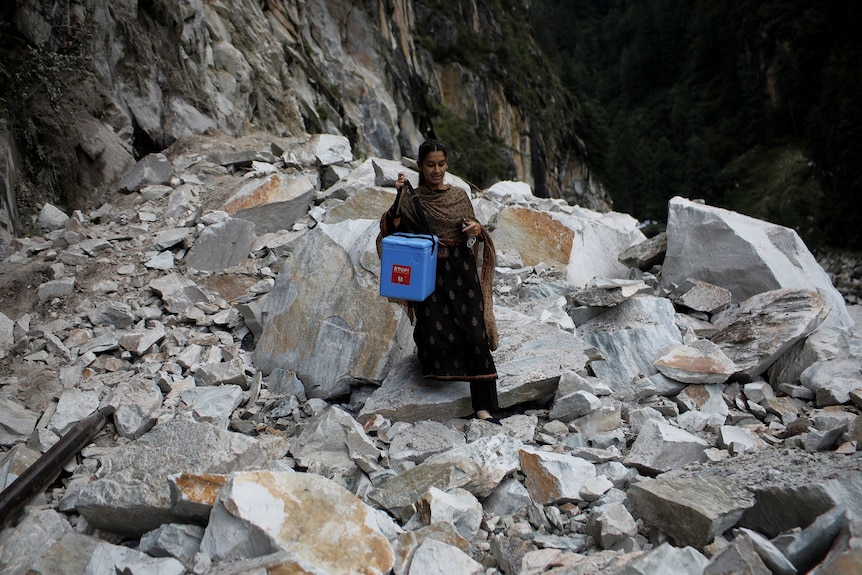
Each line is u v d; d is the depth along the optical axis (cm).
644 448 353
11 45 782
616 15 10300
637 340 454
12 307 553
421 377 419
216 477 289
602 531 285
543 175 4559
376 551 263
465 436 380
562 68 6606
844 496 263
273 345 475
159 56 985
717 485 293
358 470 352
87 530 315
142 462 318
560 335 447
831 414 384
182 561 271
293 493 273
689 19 9206
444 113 3719
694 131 7862
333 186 739
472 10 4438
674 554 242
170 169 798
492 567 282
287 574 240
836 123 5866
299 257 495
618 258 664
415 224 380
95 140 802
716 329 491
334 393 444
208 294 573
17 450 367
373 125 2195
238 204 686
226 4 1335
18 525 311
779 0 7525
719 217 541
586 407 390
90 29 871
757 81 7644
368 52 2409
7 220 664
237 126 1123
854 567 218
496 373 388
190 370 465
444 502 299
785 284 519
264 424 416
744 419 402
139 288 575
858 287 4778
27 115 761
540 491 325
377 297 456
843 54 6594
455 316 383
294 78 1592
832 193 5741
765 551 239
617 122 7506
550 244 666
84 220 721
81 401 420
